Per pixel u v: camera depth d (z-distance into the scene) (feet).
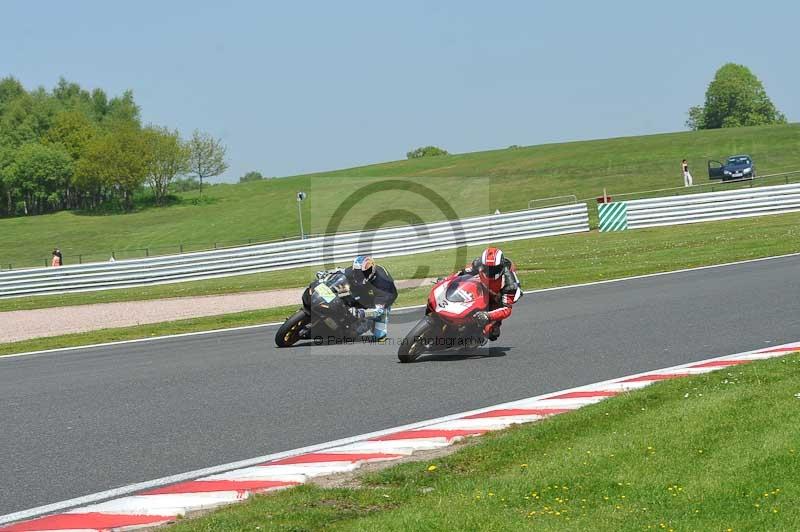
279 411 87.92
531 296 175.63
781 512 51.29
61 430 84.48
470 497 56.54
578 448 65.82
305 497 59.47
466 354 115.24
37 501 62.95
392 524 52.01
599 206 331.77
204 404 92.84
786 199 329.11
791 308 133.90
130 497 61.77
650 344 114.32
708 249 236.63
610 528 50.24
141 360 129.08
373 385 98.27
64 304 270.05
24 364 136.05
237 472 66.85
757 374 87.15
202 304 226.38
